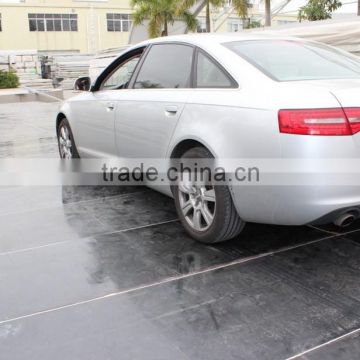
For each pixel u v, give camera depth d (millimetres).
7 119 12312
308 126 2793
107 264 3328
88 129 5074
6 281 3094
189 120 3506
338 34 9359
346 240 3639
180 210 3775
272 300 2805
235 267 3238
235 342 2424
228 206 3324
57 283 3064
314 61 3623
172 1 24391
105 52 22641
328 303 2762
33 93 20219
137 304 2801
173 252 3506
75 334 2520
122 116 4371
